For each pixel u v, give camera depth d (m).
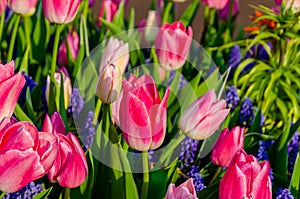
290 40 1.50
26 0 1.13
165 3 1.63
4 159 0.75
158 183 1.00
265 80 1.46
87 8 1.57
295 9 1.48
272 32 1.50
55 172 0.85
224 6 1.51
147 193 1.00
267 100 1.44
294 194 1.07
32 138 0.77
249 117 1.29
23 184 0.77
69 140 0.85
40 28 1.44
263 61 1.56
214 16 1.71
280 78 1.50
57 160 0.84
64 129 0.98
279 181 1.12
